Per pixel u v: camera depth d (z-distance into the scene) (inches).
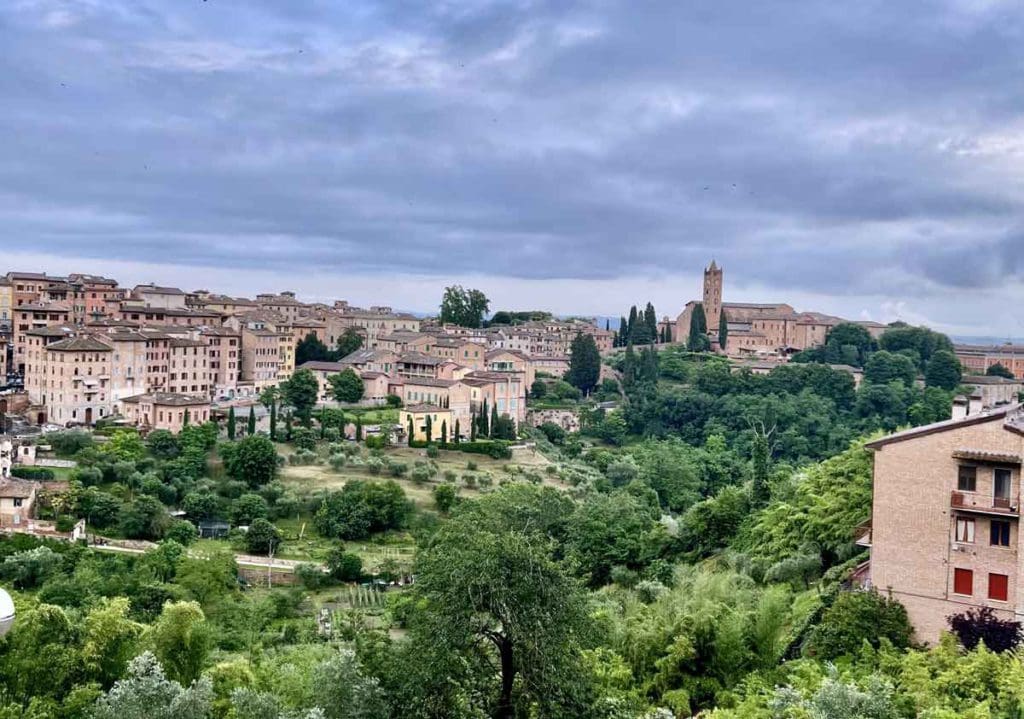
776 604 3137.3
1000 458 2888.8
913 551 3043.8
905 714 2396.7
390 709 2142.0
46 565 4783.5
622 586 4458.7
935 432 3014.3
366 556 5762.8
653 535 4810.5
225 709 2309.3
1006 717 2362.2
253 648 3900.1
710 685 2888.8
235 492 6343.5
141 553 5167.3
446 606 2191.2
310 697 2332.7
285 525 6176.2
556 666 2197.3
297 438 7564.0
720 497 4778.5
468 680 2260.1
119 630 2561.5
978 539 2942.9
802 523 3991.1
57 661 2395.4
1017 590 2869.1
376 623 4116.6
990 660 2544.3
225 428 7588.6
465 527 2485.2
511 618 2186.3
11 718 2170.3
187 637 2657.5
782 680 2849.4
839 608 2999.5
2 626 1731.1
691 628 2987.2
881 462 3102.9
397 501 6304.1
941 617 2989.7
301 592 5009.8
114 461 6363.2
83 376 7529.5
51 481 5925.2
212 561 4867.1
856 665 2817.4
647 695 2906.0
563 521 5098.4
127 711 1914.4
